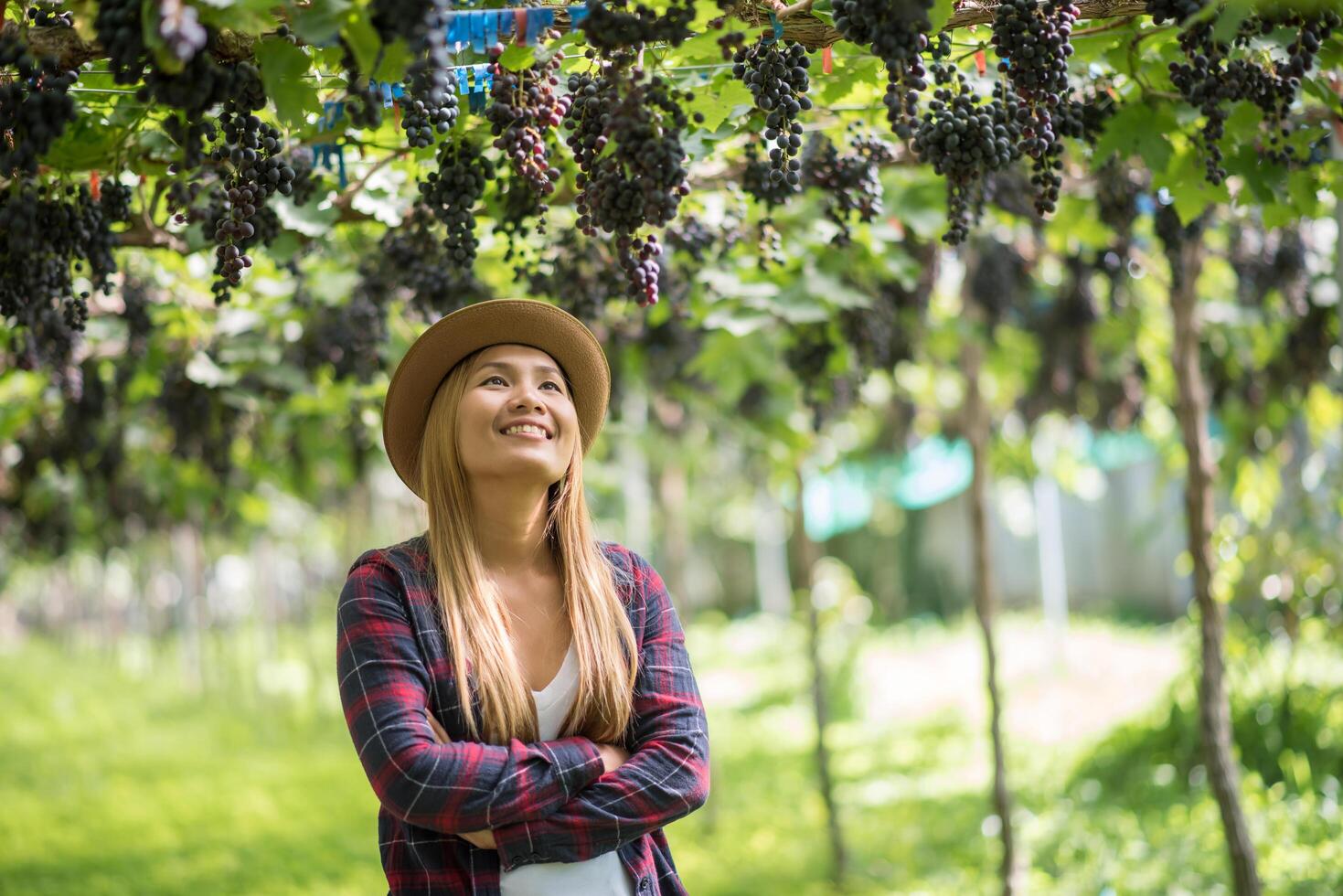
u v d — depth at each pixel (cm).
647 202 250
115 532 1090
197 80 228
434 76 220
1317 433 874
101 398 605
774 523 2362
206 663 1698
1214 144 320
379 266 454
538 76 282
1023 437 1181
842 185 381
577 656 247
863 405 766
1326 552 786
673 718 246
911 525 2475
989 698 618
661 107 251
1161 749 825
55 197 319
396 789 222
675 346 586
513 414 251
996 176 475
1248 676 815
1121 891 599
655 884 245
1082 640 1667
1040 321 761
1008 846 600
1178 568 896
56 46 250
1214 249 662
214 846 878
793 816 861
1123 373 800
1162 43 327
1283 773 732
